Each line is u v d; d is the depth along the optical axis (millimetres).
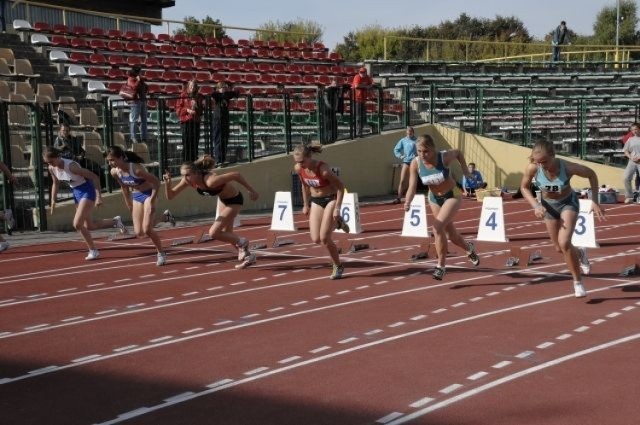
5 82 19016
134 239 14742
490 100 26562
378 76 29141
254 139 20469
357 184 22016
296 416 5258
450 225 10039
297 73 28156
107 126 17453
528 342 6953
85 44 25375
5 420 5305
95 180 12484
